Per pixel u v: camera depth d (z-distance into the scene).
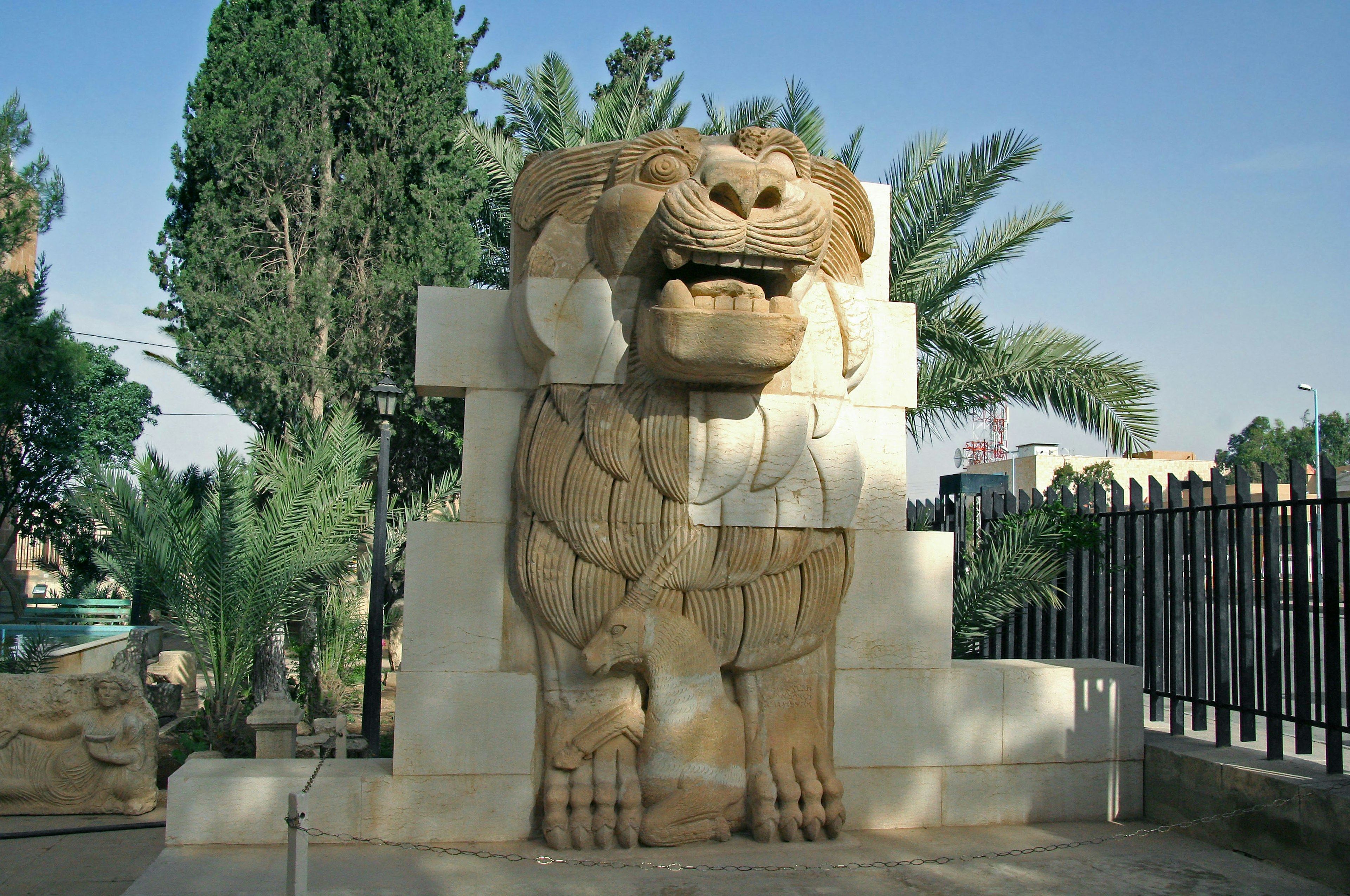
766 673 4.48
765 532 4.37
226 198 12.29
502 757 4.34
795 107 8.96
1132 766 4.96
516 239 4.61
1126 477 25.97
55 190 10.45
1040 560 6.32
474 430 4.50
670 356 4.00
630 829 4.14
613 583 4.32
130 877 4.65
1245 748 4.84
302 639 11.15
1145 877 4.05
